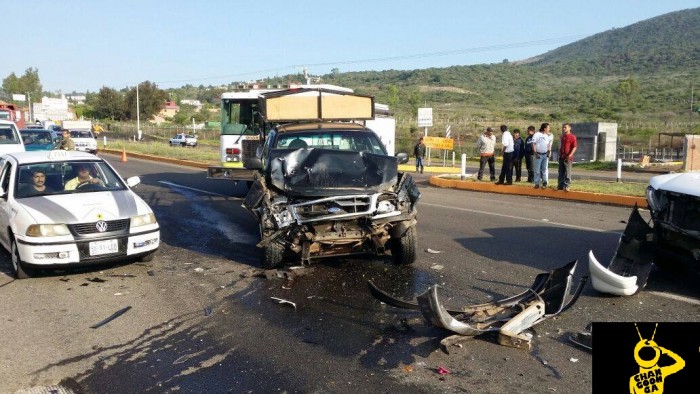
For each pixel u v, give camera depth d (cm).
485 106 12225
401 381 453
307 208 715
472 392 434
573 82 18388
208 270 791
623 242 695
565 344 516
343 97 1058
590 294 654
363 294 671
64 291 704
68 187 846
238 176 1354
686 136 2495
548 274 611
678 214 655
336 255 764
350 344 527
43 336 561
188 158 2998
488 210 1280
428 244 929
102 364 497
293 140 911
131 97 9075
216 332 563
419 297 508
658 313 590
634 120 7775
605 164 2936
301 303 644
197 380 463
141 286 721
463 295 663
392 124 2047
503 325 530
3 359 508
